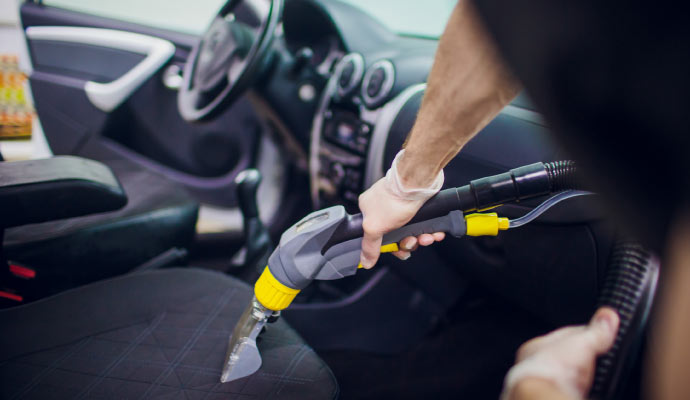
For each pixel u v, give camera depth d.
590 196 0.57
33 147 1.96
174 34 1.76
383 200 0.53
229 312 0.76
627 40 0.23
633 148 0.25
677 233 0.26
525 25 0.26
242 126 1.72
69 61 1.78
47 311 0.74
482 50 0.36
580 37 0.24
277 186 1.71
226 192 1.80
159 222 1.10
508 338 1.35
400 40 1.30
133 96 1.78
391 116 1.10
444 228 0.58
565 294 0.90
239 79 1.22
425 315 1.34
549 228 0.83
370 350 1.34
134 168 1.34
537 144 0.83
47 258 0.96
